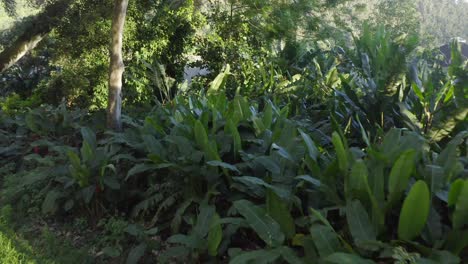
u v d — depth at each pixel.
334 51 11.34
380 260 2.77
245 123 4.99
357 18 12.57
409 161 2.73
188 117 5.06
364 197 3.00
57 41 10.48
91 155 4.72
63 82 10.34
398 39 5.74
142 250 3.47
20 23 11.08
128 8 9.98
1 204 4.88
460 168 3.03
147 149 4.72
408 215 2.61
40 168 5.11
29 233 4.19
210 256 3.34
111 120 6.66
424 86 4.82
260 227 2.98
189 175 4.12
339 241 2.87
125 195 4.55
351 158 3.29
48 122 7.02
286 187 3.44
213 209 3.59
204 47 11.39
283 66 11.13
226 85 10.35
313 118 6.67
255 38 11.86
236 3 11.55
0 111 8.14
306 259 2.84
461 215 2.62
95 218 4.43
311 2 11.06
